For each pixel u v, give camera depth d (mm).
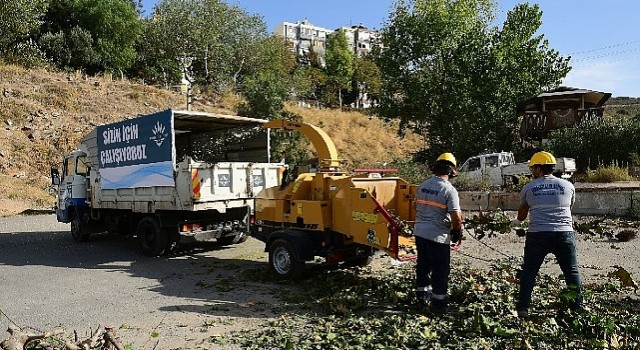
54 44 39031
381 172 8492
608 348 4484
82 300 7340
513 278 7035
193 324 6039
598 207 13609
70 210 13391
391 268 8562
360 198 7289
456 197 5891
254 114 23922
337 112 42812
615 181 16656
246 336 5488
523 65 27641
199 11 49938
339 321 5836
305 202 7996
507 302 5969
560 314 5441
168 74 46562
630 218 12742
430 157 29297
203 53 49656
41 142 25906
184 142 13180
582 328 4918
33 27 37375
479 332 5086
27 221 17812
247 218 10898
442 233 5898
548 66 28000
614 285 6398
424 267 6094
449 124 28719
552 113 27094
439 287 5848
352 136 36594
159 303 7039
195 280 8422
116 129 11398
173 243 10719
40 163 24656
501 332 4922
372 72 66312
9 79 31797
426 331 5160
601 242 10125
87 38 40344
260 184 10828
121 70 42938
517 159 25719
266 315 6320
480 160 21422
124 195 11391
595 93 28703
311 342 5109
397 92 31562
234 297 7246
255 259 10156
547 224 5469
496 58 27062
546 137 27375
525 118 27922
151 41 48562
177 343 5383
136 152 10828
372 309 6281
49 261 10523
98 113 30141
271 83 24781
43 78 33406
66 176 13734
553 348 4641
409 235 6922
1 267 9945
